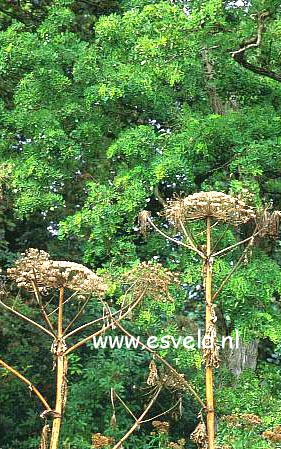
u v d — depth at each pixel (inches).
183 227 191.2
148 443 459.2
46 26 381.1
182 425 493.4
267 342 522.6
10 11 457.4
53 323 503.2
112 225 340.8
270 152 326.6
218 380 403.9
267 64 364.8
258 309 339.9
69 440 431.5
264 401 353.1
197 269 328.8
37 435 490.6
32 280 175.0
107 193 345.7
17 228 562.3
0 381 488.4
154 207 381.7
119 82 346.9
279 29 327.0
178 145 338.6
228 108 408.2
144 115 377.7
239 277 312.3
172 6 328.5
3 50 369.1
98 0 454.9
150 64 336.2
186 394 476.7
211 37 340.2
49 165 371.6
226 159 356.2
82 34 458.9
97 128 367.2
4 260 522.6
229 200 187.6
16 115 378.9
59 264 175.8
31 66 379.9
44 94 374.3
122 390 463.8
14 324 500.1
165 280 197.9
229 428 305.9
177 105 391.5
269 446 282.2
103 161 394.9
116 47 363.9
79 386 472.4
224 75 364.5
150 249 371.2
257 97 375.9
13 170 360.5
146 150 340.5
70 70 385.1
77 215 345.4
